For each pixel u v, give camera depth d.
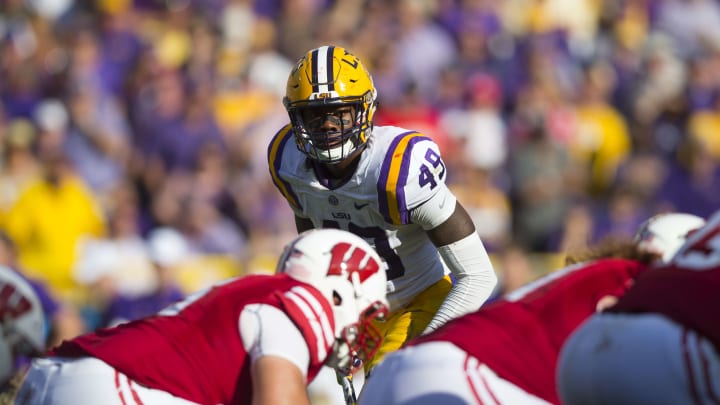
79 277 28.47
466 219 14.06
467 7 39.00
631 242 12.01
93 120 32.41
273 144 14.80
